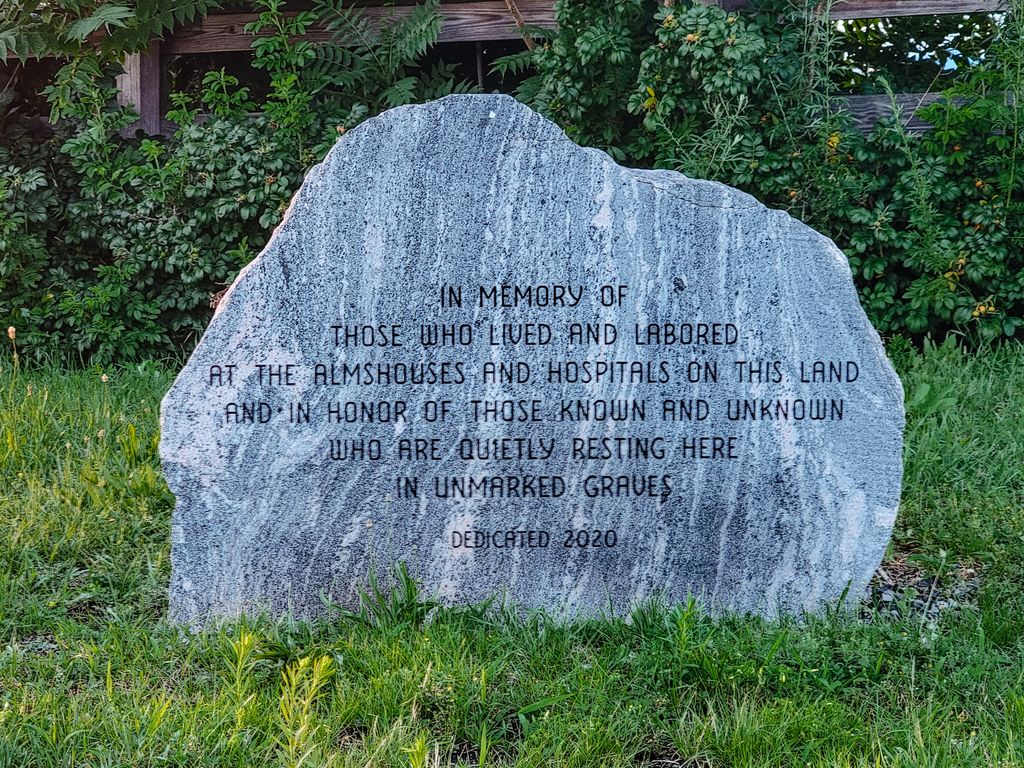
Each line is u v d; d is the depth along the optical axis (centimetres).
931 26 911
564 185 421
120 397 691
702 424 428
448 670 364
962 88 782
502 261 422
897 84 913
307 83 882
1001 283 786
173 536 420
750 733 331
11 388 647
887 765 318
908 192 791
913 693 362
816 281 424
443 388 423
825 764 320
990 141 784
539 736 333
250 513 421
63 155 862
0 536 481
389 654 376
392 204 419
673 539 430
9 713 333
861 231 799
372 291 420
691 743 335
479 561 428
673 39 790
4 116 882
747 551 430
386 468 424
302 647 391
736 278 425
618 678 370
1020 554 483
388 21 908
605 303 425
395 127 417
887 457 428
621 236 423
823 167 789
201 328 853
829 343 426
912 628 408
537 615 419
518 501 427
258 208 834
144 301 855
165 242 840
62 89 810
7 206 812
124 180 834
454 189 420
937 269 782
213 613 423
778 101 811
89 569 467
